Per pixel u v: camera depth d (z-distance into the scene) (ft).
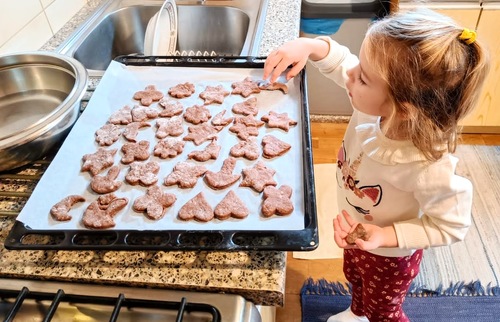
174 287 2.04
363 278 3.28
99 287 2.08
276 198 2.35
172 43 4.03
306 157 2.54
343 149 2.85
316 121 6.83
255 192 2.46
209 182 2.51
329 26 5.69
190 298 2.00
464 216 2.20
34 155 2.66
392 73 1.93
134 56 3.54
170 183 2.52
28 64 3.21
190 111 3.04
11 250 2.22
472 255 4.83
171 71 3.39
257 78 3.27
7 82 3.22
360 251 3.04
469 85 1.91
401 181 2.29
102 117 3.03
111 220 2.27
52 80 3.26
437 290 4.55
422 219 2.34
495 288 4.52
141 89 3.27
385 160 2.28
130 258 2.15
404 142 2.19
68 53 3.82
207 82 3.31
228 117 2.99
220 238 2.14
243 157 2.70
